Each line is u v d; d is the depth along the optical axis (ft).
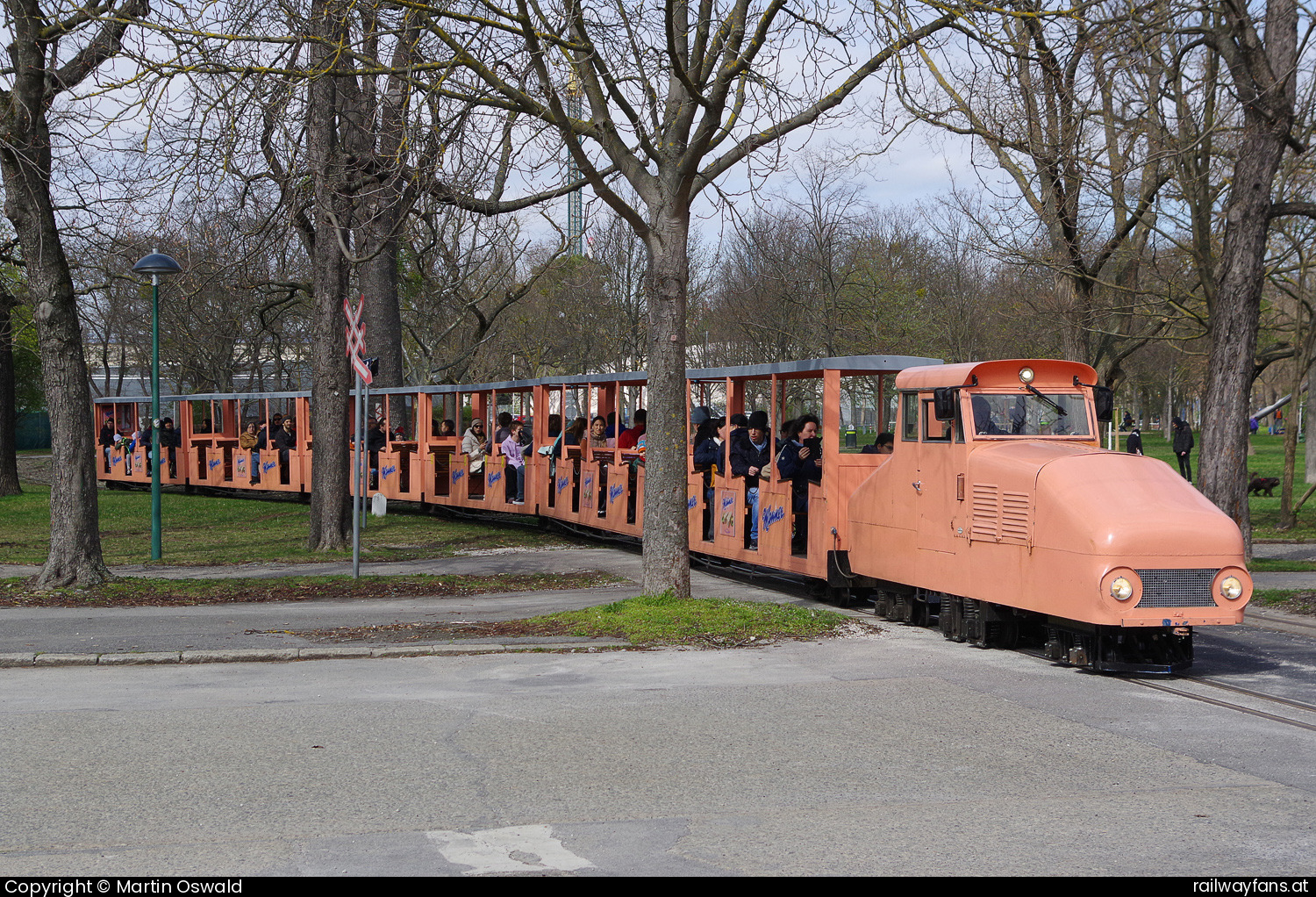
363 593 45.91
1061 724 24.97
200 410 116.78
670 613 37.58
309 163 50.98
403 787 20.13
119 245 59.11
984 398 35.81
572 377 69.15
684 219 39.01
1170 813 18.72
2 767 21.45
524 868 16.11
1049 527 31.32
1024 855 16.66
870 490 41.34
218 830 17.76
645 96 38.24
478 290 100.78
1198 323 69.00
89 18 40.91
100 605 42.42
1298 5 49.55
